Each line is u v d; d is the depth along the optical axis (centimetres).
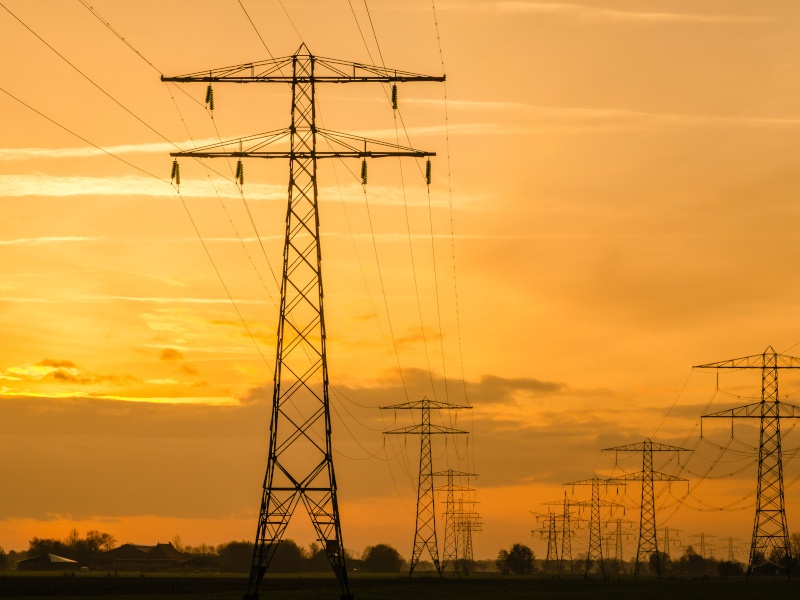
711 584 17262
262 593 12538
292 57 8081
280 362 8006
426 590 14050
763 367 16300
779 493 16638
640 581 19975
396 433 16150
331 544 7969
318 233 8088
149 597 10838
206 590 13350
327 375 8012
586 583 18525
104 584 15850
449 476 18475
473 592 13438
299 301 8044
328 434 7981
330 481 7969
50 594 12106
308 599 10806
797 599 11569
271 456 7981
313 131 8119
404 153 8044
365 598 11288
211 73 7831
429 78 7806
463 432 16050
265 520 7944
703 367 14138
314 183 8100
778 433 16600
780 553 17438
